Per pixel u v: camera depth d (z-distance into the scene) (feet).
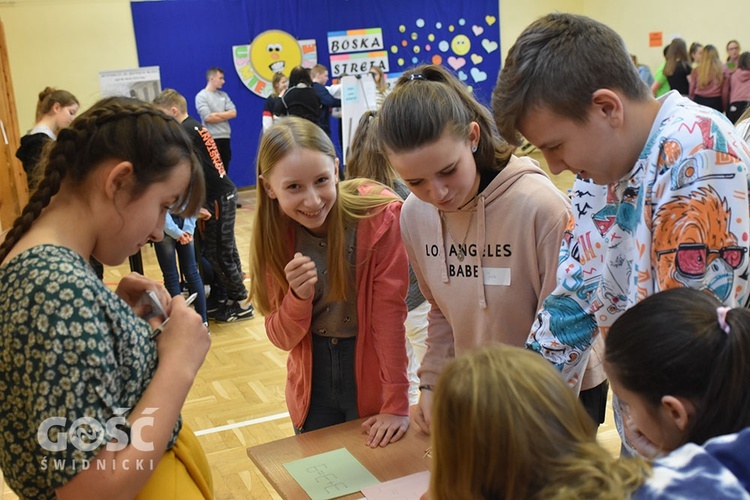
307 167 5.00
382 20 32.99
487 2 34.81
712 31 31.45
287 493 4.43
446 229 5.05
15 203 18.20
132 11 29.09
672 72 29.58
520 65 3.58
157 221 3.56
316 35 31.99
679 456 2.56
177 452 3.89
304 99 21.77
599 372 4.89
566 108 3.44
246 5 30.63
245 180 32.12
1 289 3.13
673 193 3.36
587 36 3.45
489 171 4.79
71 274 3.10
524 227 4.68
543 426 2.56
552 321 4.26
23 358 3.00
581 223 4.15
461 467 2.64
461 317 5.17
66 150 3.35
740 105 27.63
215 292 15.26
